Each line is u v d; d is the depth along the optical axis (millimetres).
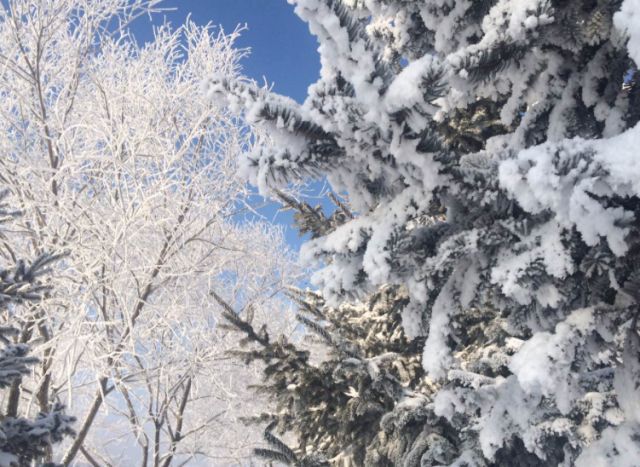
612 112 2010
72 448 6148
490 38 1739
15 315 4957
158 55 7617
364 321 3879
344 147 1584
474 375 2174
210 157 7070
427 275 1764
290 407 3246
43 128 6219
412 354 3531
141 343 6629
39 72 6477
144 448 8266
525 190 1381
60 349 5359
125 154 6578
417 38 2840
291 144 1532
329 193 4234
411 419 2654
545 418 2037
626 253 1577
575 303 1764
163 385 7902
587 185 1278
